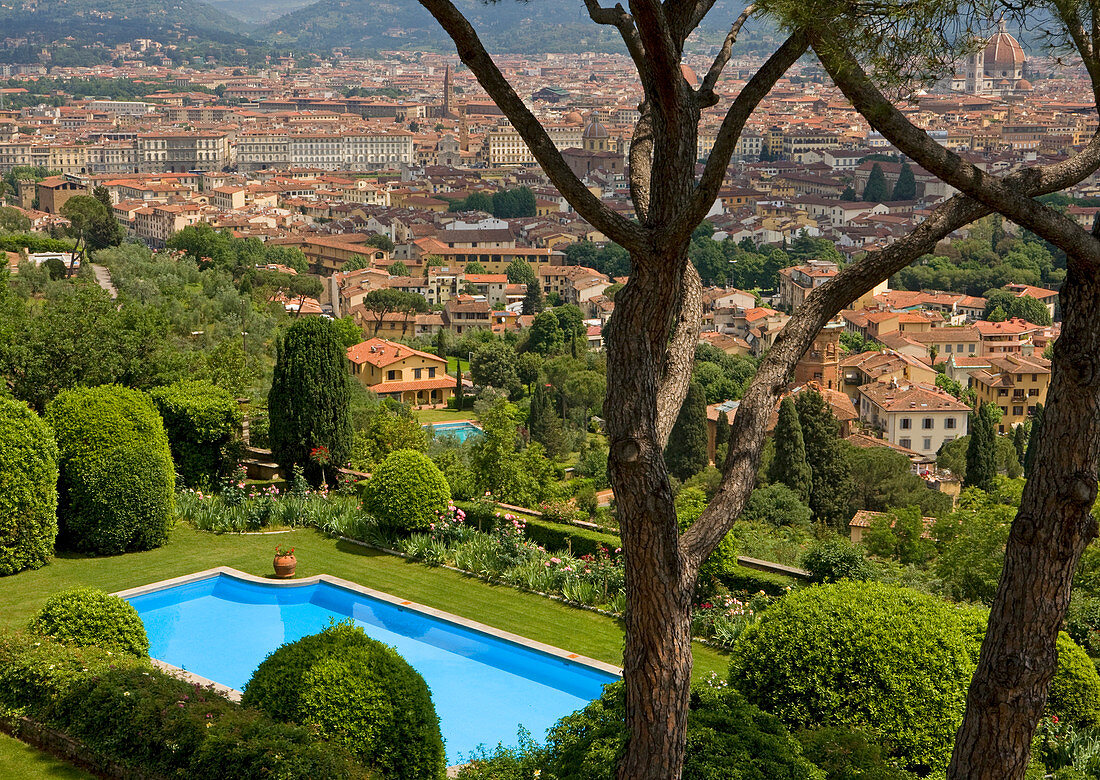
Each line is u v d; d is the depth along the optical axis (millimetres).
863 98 10305
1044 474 11547
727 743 14164
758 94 10633
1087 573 25875
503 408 40344
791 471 55094
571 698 24781
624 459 11273
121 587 29859
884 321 150500
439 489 34031
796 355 12664
